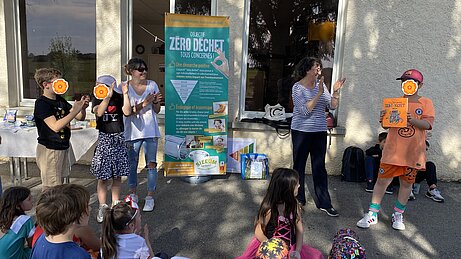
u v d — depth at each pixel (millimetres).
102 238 2367
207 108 5270
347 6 5602
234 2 5656
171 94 5164
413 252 3553
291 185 2758
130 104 3971
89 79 6266
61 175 3678
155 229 3840
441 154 5754
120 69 5852
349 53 5664
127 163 3977
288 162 5895
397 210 4020
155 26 11117
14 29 6094
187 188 5074
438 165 5773
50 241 2188
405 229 4020
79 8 6145
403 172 3857
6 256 2473
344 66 5695
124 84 3992
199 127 5277
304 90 4234
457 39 5492
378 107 5719
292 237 2773
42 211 2107
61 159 3633
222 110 5316
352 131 5785
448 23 5473
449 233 3963
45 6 6172
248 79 5980
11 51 6066
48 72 3494
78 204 2195
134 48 11203
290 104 6031
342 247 2479
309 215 4305
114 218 2361
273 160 5895
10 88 6070
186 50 5137
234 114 5891
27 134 4691
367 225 4004
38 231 2588
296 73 4398
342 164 5664
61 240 2191
